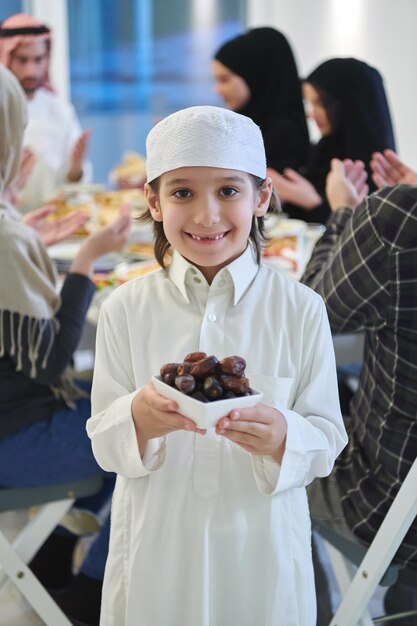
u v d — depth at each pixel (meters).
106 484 1.85
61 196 2.99
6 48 3.11
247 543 1.09
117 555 1.13
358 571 1.31
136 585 1.10
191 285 1.11
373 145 2.76
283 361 1.10
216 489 1.07
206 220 0.99
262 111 3.18
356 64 2.77
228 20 4.98
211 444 1.07
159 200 1.07
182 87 5.05
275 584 1.09
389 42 4.08
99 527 1.84
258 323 1.10
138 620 1.10
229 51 3.16
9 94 1.68
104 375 1.12
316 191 2.93
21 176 2.35
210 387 0.90
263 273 1.14
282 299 1.12
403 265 1.27
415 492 1.21
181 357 1.10
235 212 1.02
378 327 1.35
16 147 1.73
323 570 1.93
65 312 1.62
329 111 2.83
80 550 2.09
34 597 1.54
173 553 1.08
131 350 1.11
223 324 1.10
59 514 1.59
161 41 4.92
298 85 3.18
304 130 3.20
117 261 2.22
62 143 3.54
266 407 0.99
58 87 4.68
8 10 4.47
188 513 1.08
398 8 3.98
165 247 1.14
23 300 1.52
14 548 1.57
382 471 1.37
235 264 1.09
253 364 1.09
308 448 1.03
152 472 1.08
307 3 4.67
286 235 2.32
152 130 1.05
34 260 1.58
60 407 1.63
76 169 3.32
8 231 1.52
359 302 1.34
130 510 1.11
